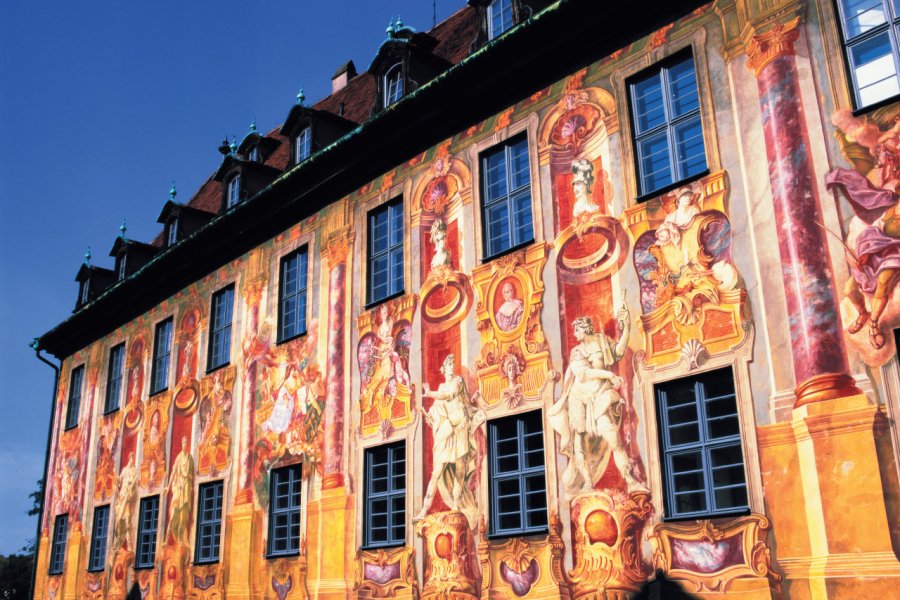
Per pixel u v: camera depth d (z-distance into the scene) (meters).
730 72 12.09
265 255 19.66
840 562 9.69
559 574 12.16
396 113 16.27
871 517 9.59
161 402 21.66
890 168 10.31
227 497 18.52
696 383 11.48
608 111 13.41
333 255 17.69
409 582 14.16
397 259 16.44
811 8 11.48
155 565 20.05
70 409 26.50
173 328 22.20
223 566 18.05
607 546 11.74
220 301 21.03
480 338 14.16
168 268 22.42
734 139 11.81
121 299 24.36
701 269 11.67
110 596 21.34
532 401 13.12
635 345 12.12
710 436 11.25
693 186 12.05
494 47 14.59
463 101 15.48
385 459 15.44
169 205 24.39
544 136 14.18
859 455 9.80
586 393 12.47
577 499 12.22
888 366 9.82
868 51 11.00
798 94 11.29
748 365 10.93
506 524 13.27
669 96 12.88
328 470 16.23
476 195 15.00
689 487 11.36
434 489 14.18
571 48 14.08
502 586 12.85
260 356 18.83
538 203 13.91
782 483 10.35
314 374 17.20
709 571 10.70
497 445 13.61
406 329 15.52
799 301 10.66
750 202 11.44
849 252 10.40
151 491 20.98
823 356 10.31
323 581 15.67
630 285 12.40
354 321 16.67
